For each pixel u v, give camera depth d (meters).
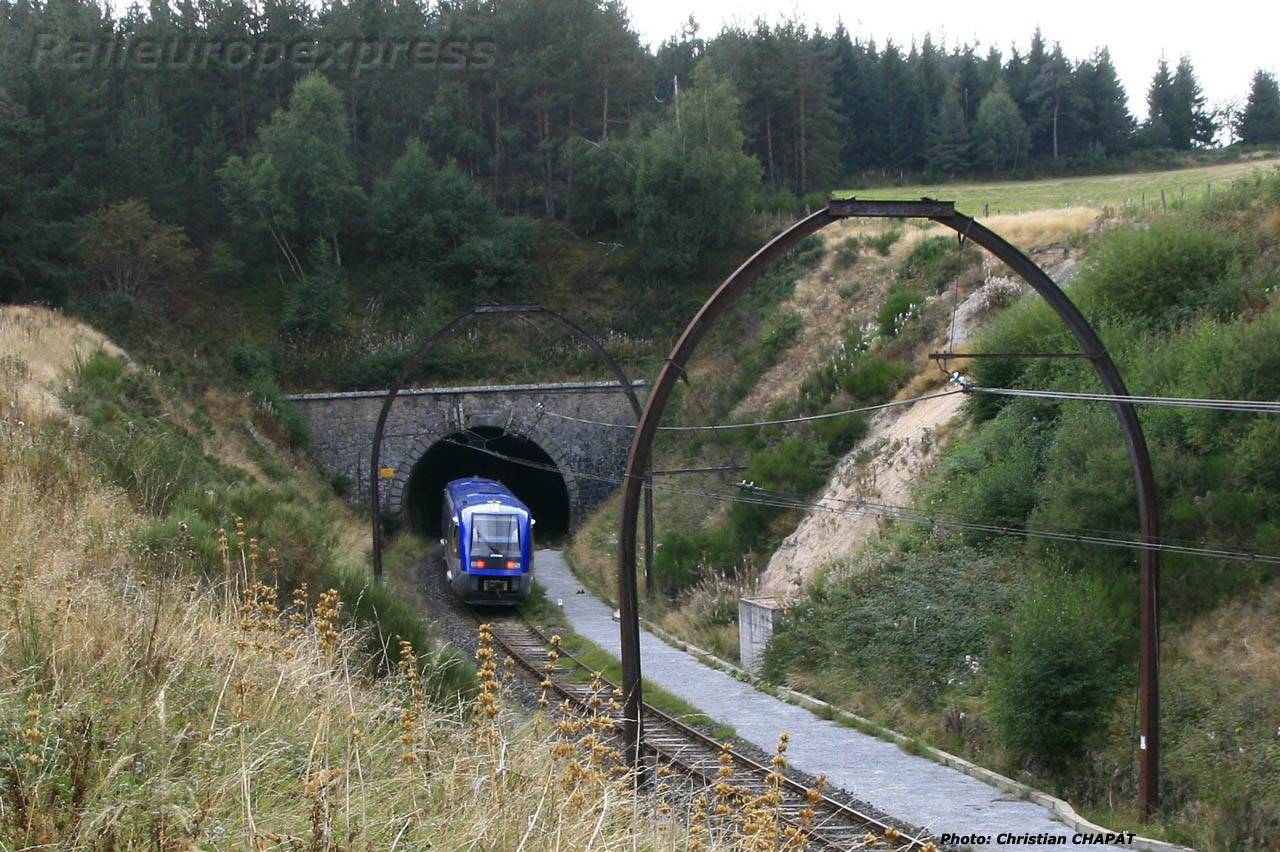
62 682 6.29
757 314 47.47
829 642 21.36
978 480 22.78
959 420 27.08
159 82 59.47
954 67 104.00
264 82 62.00
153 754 5.44
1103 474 19.23
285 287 51.41
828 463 31.78
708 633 26.69
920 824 12.24
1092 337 13.98
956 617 19.95
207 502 17.30
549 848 5.27
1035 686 15.59
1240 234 25.45
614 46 64.88
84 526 12.21
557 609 31.56
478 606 32.44
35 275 44.06
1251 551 16.91
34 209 44.66
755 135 69.06
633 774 7.02
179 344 45.66
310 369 46.72
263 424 39.91
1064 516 19.36
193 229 54.22
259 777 5.71
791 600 23.62
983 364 25.97
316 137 53.19
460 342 49.50
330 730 6.69
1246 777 13.49
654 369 46.69
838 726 18.22
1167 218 27.81
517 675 21.86
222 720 6.31
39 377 24.94
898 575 22.20
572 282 54.31
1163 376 20.58
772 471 31.81
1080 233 35.19
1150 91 96.62
